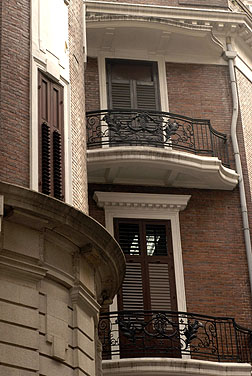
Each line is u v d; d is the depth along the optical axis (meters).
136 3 25.08
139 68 24.62
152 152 22.14
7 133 14.70
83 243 14.97
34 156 15.02
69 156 16.20
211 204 23.16
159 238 22.52
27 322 13.33
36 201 13.70
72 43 17.81
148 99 24.30
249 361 21.30
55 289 14.23
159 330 20.53
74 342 14.34
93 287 15.55
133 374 19.92
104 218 22.33
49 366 13.53
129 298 21.80
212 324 21.33
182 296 21.94
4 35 15.48
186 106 24.31
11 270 13.41
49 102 16.06
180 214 22.86
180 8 24.56
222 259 22.52
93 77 24.11
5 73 15.16
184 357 21.23
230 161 23.78
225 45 25.25
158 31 24.12
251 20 25.52
